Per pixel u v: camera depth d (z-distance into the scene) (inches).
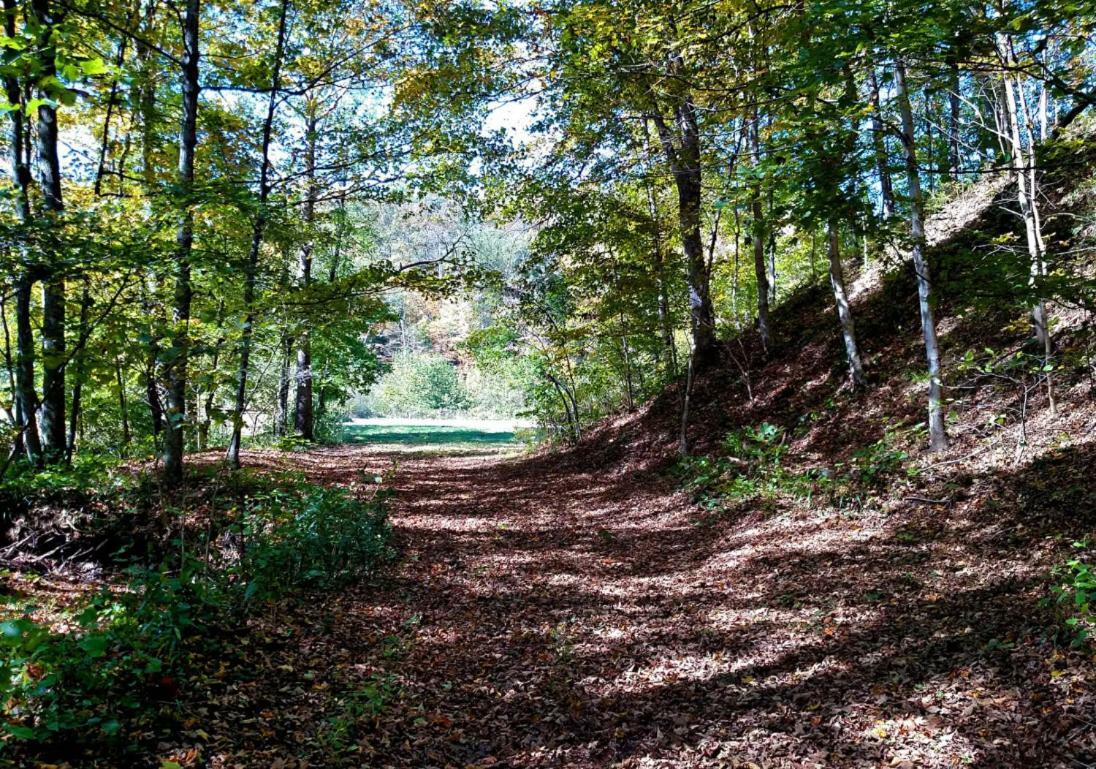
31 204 265.6
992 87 352.8
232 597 218.5
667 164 425.7
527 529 414.3
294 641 211.9
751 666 201.0
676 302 553.9
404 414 2030.0
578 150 449.7
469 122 431.8
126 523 308.2
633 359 776.3
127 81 184.4
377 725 166.4
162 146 456.4
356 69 448.1
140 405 446.0
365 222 770.8
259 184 394.9
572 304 629.9
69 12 321.1
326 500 312.2
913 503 305.7
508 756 160.4
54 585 270.8
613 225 498.9
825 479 354.6
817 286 666.2
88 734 133.7
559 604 274.7
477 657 221.1
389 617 252.8
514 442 1086.4
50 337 314.7
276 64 407.5
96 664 147.5
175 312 275.3
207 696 161.0
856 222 202.5
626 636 235.8
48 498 307.9
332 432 1062.4
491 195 494.0
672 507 428.8
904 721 157.0
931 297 233.1
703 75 245.3
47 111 345.1
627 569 323.3
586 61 273.1
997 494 278.1
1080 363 310.5
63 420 367.2
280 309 314.2
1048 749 136.4
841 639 208.5
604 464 597.6
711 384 613.6
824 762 147.2
